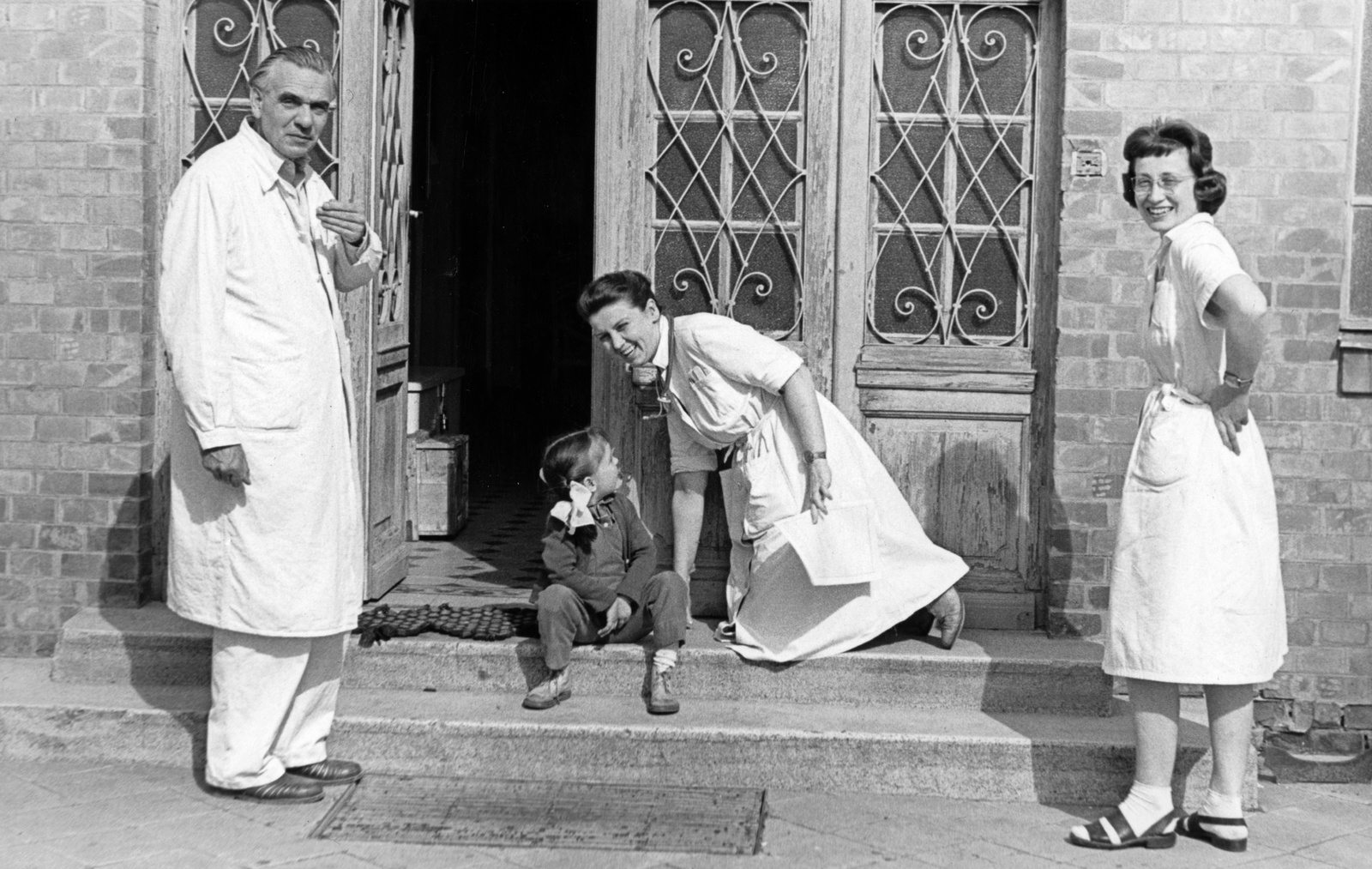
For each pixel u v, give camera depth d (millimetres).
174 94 5578
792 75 5539
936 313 5543
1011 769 4695
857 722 4852
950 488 5531
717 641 5184
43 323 5488
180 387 4270
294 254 4465
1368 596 5316
